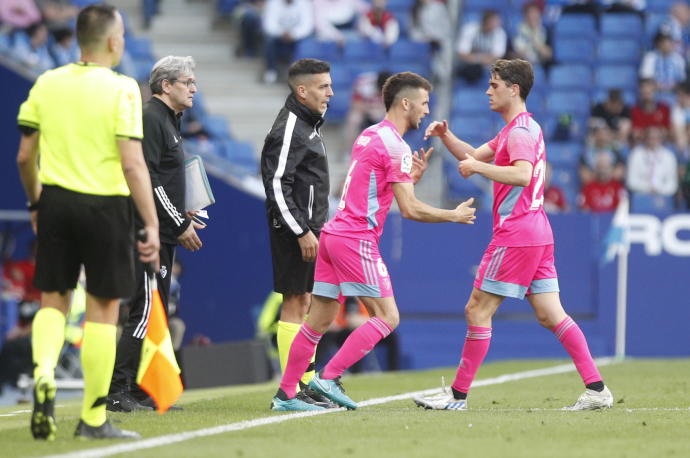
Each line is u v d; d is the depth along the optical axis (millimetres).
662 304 47562
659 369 37969
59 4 61625
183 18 69250
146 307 23641
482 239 47688
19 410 26531
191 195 24609
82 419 18234
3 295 43312
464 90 62062
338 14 65938
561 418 21500
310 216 24156
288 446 17469
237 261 46125
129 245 18281
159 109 23781
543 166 23172
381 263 22516
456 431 19375
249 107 63688
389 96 22750
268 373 38844
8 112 47062
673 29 66438
